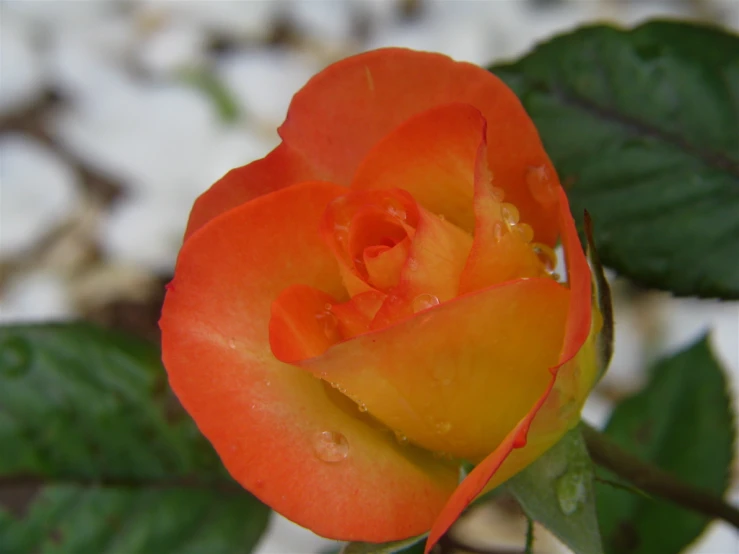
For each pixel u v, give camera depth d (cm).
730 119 28
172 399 29
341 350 21
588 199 28
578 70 28
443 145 23
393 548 22
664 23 28
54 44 54
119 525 29
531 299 21
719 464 32
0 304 50
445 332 21
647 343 43
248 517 29
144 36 52
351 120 24
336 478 22
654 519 32
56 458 29
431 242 22
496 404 22
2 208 51
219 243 22
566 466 23
